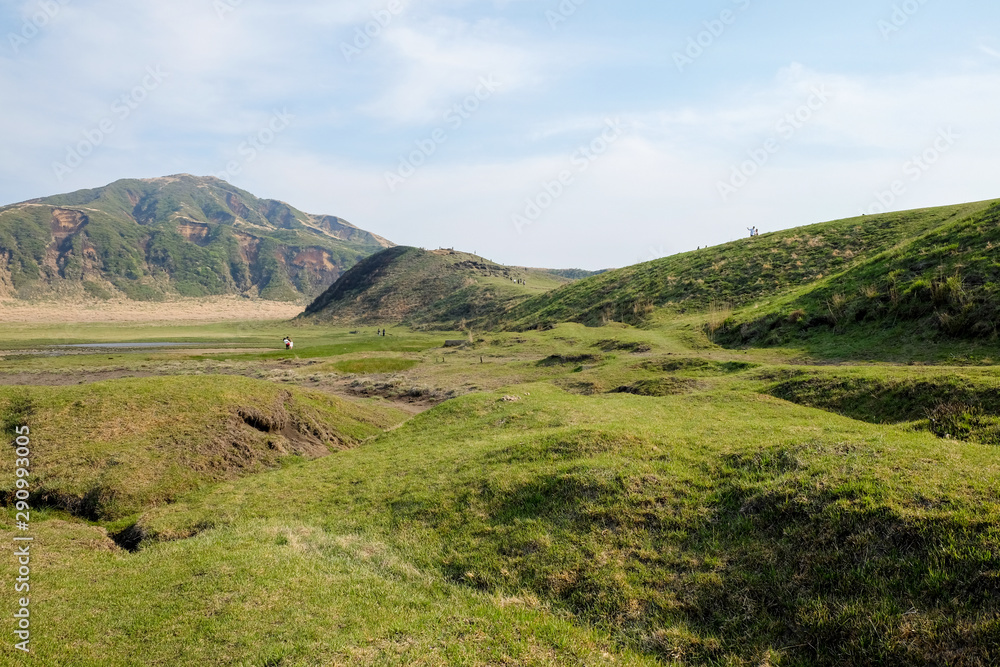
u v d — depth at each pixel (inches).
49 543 532.1
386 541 509.0
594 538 427.5
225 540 534.9
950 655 255.3
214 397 969.5
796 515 377.4
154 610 385.4
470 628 346.0
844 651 280.5
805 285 2023.9
